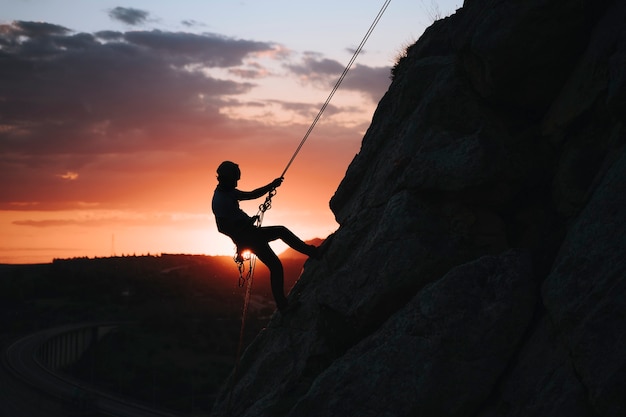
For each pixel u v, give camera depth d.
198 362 114.69
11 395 84.00
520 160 8.14
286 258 107.44
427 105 9.09
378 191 9.73
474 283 7.25
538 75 8.10
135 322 153.38
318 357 9.27
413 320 7.30
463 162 8.20
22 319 156.38
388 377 7.16
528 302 7.11
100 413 75.88
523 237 8.11
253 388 10.48
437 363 6.98
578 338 6.05
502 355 6.98
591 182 7.37
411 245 8.18
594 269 6.25
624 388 5.62
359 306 8.30
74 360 128.88
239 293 189.25
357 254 9.11
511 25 7.80
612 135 7.35
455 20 10.48
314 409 7.46
